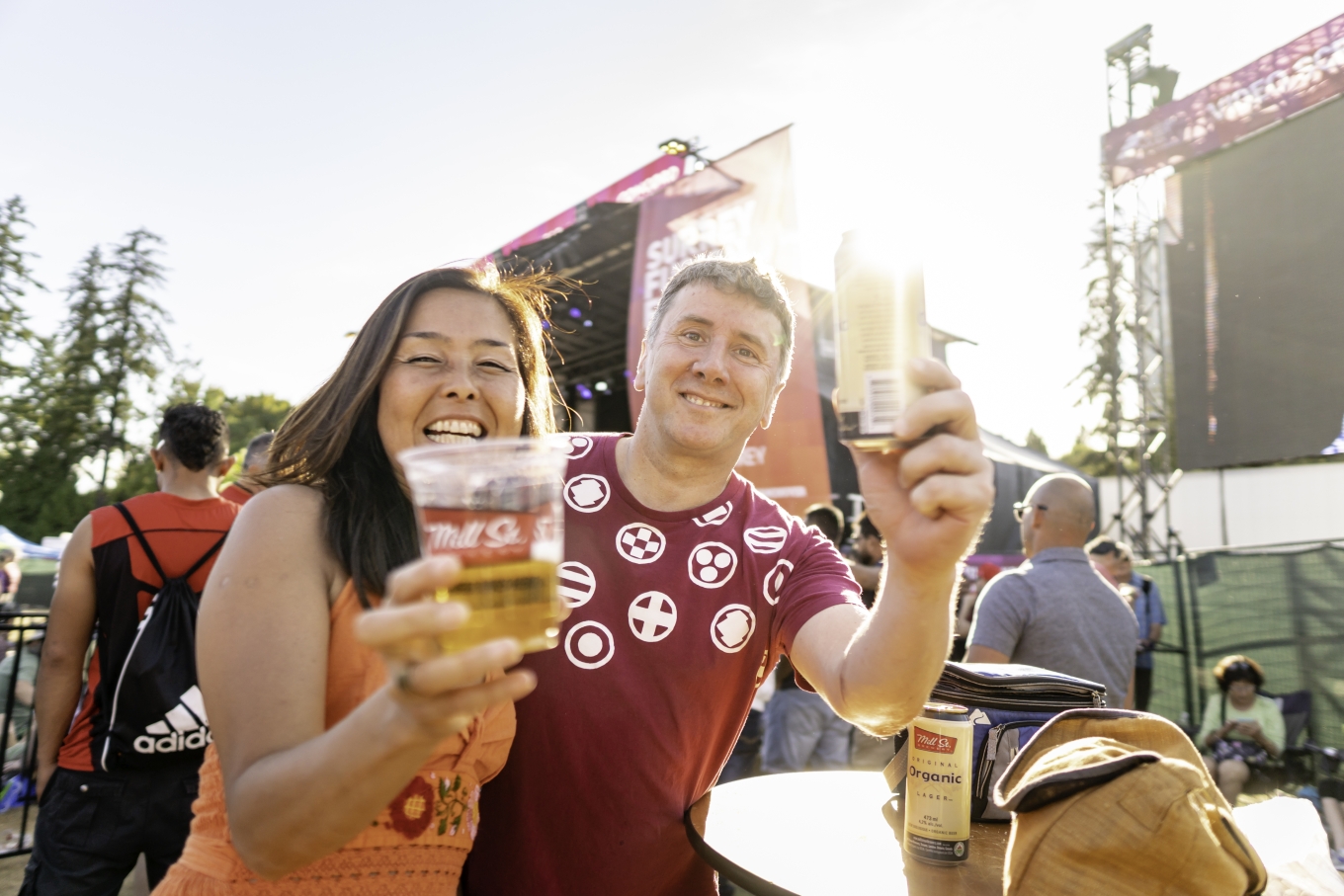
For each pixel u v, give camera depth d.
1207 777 1.11
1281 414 7.95
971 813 1.66
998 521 11.57
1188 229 8.81
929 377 0.95
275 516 1.12
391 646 0.68
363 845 1.09
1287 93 7.93
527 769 1.50
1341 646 5.85
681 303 1.71
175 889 1.08
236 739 0.95
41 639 4.88
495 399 1.31
